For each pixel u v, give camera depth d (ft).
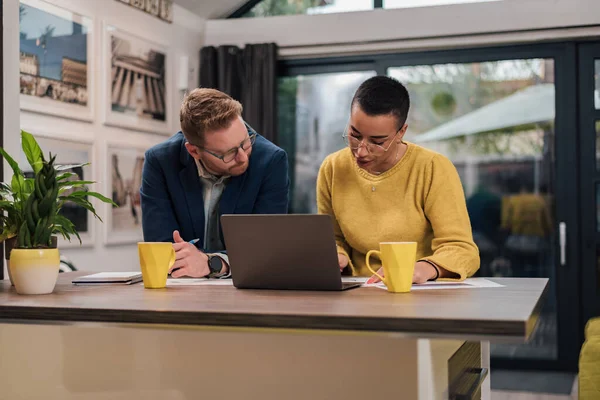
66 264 11.03
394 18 16.10
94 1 13.25
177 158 7.45
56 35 12.33
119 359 4.83
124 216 14.20
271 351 4.53
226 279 6.33
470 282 5.78
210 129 6.63
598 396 9.40
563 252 15.71
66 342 4.93
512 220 16.14
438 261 5.90
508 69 16.15
